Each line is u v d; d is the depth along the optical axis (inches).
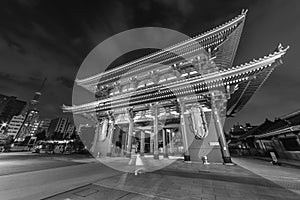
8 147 1648.6
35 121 4889.3
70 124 6112.2
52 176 376.2
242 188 271.0
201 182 309.9
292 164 591.2
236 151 1604.3
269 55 521.3
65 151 1409.9
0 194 242.1
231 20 678.5
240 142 1604.3
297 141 734.5
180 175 374.9
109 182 310.3
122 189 264.7
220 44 765.9
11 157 906.7
